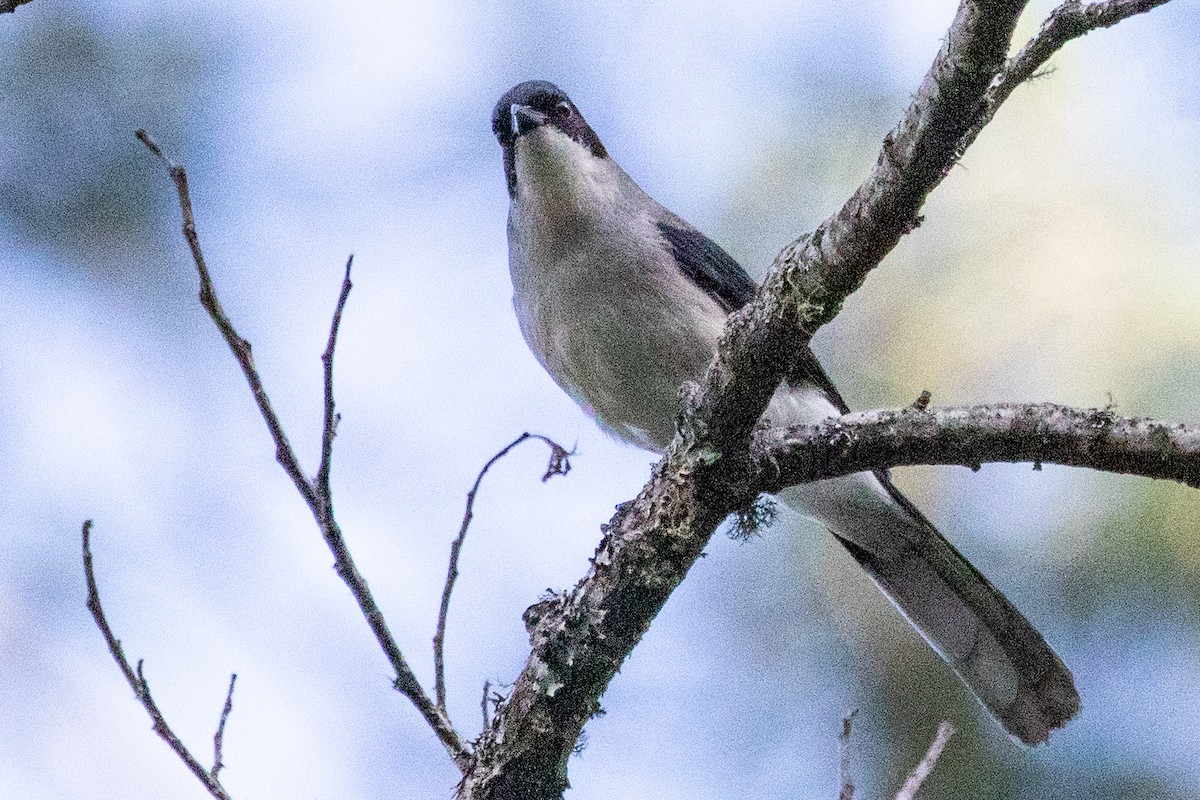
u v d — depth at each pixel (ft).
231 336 23.31
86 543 23.53
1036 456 22.61
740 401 23.67
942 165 20.52
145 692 23.70
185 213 22.61
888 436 23.56
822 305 22.39
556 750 24.56
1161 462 21.58
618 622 24.45
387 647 24.79
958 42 19.13
